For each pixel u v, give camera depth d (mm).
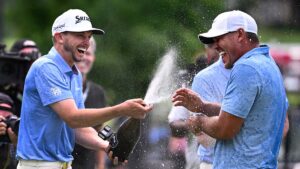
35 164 10328
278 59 23359
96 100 13484
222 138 9461
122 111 10000
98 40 19406
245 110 9320
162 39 16844
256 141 9406
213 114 9844
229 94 9391
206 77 10969
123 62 18438
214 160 9680
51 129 10289
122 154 10609
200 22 15828
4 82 12719
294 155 15609
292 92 22703
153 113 13266
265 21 19734
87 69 13453
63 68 10328
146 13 19250
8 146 11352
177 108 11602
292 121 15867
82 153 12680
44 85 10180
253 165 9406
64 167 10508
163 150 13328
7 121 11156
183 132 11766
